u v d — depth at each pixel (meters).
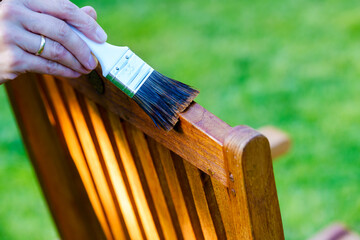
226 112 3.33
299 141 2.99
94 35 0.91
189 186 1.02
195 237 1.07
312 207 2.57
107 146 1.21
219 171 0.84
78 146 1.37
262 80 3.60
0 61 0.94
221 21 4.42
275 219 0.86
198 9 4.64
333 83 3.47
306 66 3.70
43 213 2.73
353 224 2.46
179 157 0.99
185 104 0.88
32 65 0.95
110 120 1.13
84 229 1.69
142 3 4.80
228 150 0.79
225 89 3.56
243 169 0.78
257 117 3.25
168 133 0.93
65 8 0.89
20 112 1.49
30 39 0.91
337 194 2.62
